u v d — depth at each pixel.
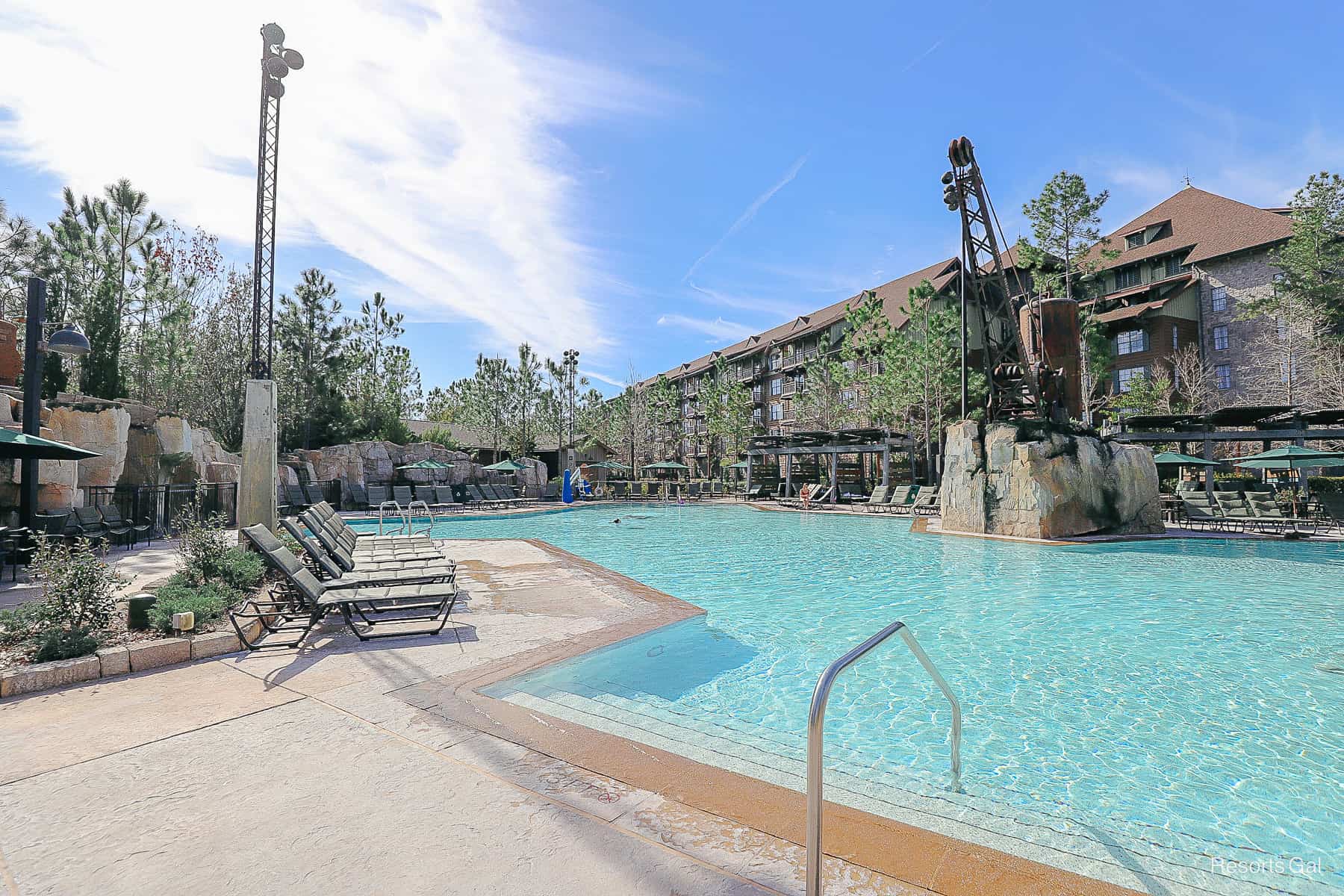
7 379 13.91
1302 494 20.17
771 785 3.04
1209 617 7.64
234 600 6.47
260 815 2.67
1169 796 3.37
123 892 2.15
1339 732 4.26
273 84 9.81
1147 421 22.38
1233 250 37.06
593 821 2.63
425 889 2.15
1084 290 38.75
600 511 28.53
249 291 29.84
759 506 29.70
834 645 6.30
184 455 15.48
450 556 11.67
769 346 54.09
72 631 4.87
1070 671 5.59
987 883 2.23
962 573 10.88
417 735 3.57
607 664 5.57
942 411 31.58
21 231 24.73
